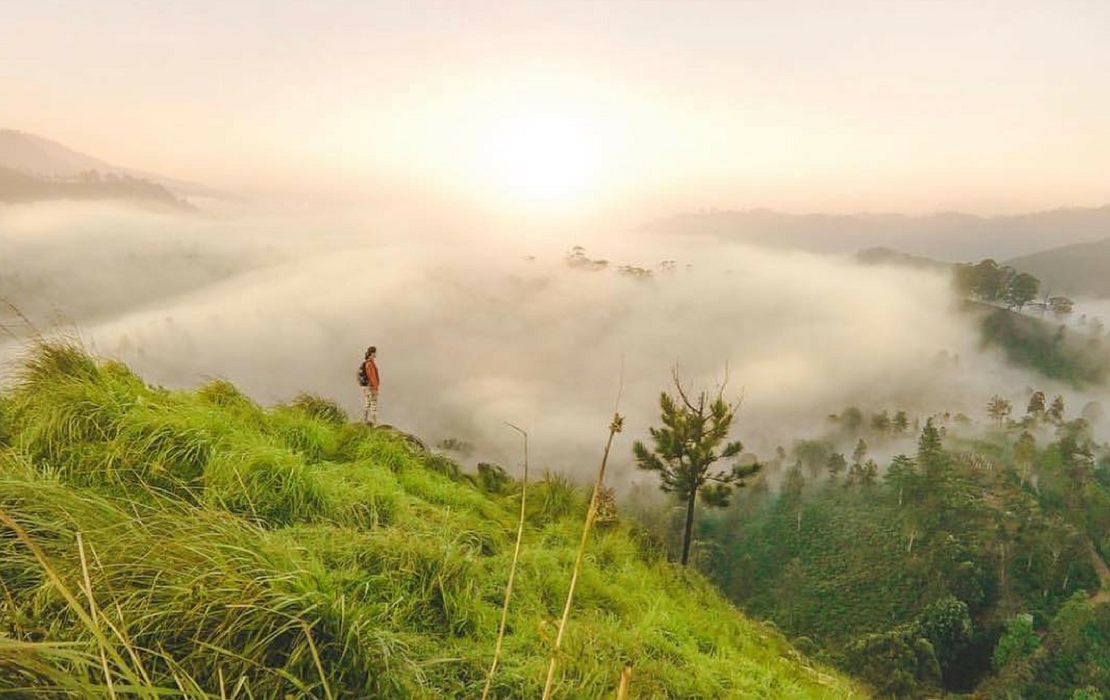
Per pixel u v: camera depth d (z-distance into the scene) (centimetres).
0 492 276
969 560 10475
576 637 416
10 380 527
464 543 556
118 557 248
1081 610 9038
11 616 203
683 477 2147
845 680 1054
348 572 377
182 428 511
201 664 215
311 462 676
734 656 627
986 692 8138
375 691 257
